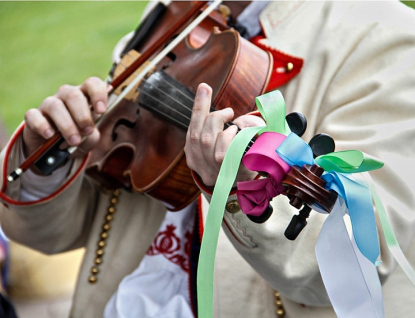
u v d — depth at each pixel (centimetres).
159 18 390
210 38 345
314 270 285
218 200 231
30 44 986
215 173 265
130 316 347
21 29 1010
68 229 382
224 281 337
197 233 360
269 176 236
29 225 365
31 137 341
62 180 353
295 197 228
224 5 373
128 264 378
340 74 331
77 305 381
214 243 226
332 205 231
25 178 351
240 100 315
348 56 335
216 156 255
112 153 353
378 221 283
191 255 358
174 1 388
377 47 327
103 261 383
